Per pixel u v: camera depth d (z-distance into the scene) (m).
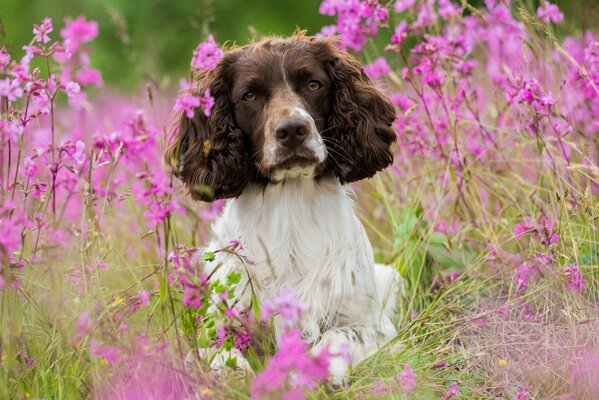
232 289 6.22
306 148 6.95
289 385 5.60
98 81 7.44
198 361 5.93
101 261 6.54
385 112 8.01
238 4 26.09
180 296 6.84
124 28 13.46
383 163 7.95
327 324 7.29
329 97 7.64
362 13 9.43
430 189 9.89
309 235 7.37
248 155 7.54
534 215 8.36
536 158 9.52
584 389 6.17
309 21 26.02
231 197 7.62
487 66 10.94
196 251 6.74
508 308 7.15
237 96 7.48
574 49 10.55
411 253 8.47
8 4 26.52
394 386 5.88
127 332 6.11
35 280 6.44
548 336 6.70
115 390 5.70
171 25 25.45
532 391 6.28
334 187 7.62
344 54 7.95
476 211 9.05
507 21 9.73
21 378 6.06
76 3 25.97
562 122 8.98
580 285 7.05
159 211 5.67
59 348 5.86
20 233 6.26
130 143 7.48
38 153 6.57
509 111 9.77
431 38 9.23
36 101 6.46
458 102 9.26
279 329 7.09
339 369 6.50
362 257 7.54
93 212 6.52
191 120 7.66
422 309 8.02
